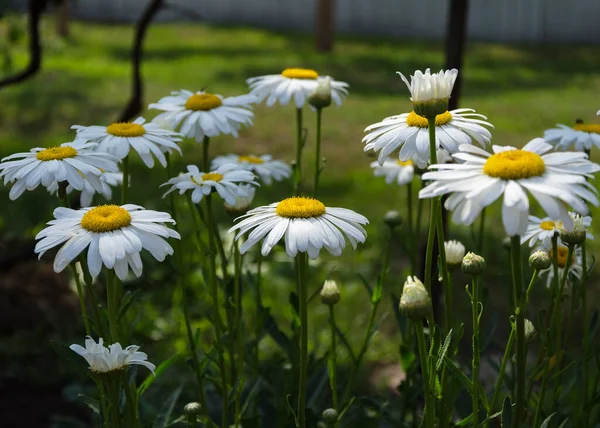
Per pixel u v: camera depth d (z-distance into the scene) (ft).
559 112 12.32
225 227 6.20
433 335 2.62
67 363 4.74
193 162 8.93
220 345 3.14
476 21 21.90
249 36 20.44
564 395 3.16
